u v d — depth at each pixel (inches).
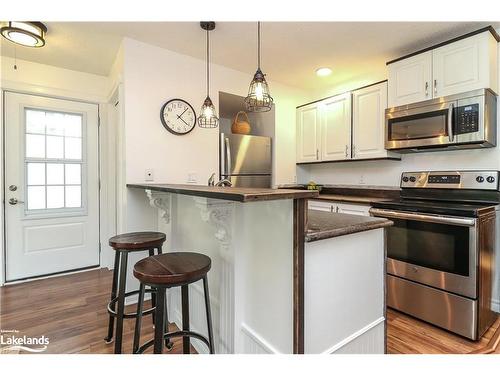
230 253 58.0
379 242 61.1
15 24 80.0
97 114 130.3
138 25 86.8
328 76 132.6
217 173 116.1
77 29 89.1
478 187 89.6
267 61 114.6
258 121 151.2
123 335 75.9
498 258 87.0
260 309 52.7
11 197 112.3
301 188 149.5
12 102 111.8
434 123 94.2
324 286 49.8
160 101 101.9
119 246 64.3
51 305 93.4
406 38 95.8
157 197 83.0
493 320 83.4
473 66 86.0
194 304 73.8
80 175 127.9
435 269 81.1
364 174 135.8
